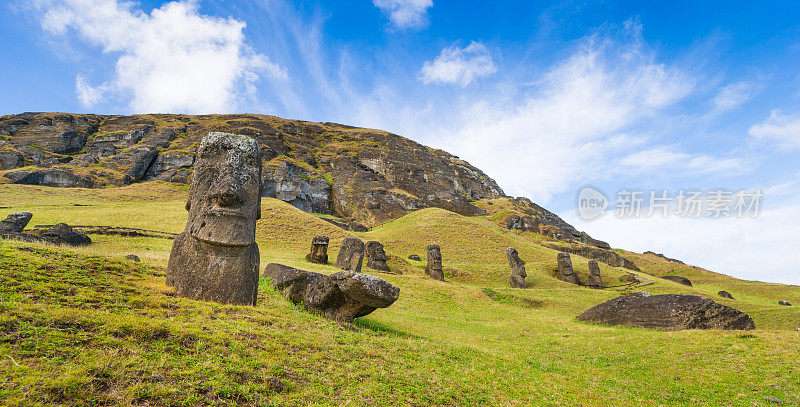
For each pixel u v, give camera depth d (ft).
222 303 32.22
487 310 76.74
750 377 28.19
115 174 271.08
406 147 453.17
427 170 403.75
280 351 23.32
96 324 20.63
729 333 39.52
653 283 143.54
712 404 24.79
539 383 28.37
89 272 32.09
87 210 149.48
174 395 16.35
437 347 33.71
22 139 322.96
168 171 295.69
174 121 426.92
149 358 18.70
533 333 54.54
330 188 325.42
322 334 28.73
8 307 19.84
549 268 157.58
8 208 146.00
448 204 332.80
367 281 33.58
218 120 442.91
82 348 18.13
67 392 14.89
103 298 25.49
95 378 16.12
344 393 20.15
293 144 400.67
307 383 20.43
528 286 128.26
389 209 296.10
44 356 16.76
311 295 38.24
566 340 48.62
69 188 216.54
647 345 40.01
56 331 18.85
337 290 36.17
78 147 339.98
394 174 365.40
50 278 27.32
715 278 194.70
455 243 187.01
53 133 335.67
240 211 34.78
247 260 34.73
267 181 271.49
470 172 460.96
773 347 33.42
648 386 29.14
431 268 126.52
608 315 60.18
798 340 34.45
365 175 346.54
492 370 29.63
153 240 104.22
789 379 26.78
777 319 71.61
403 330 42.98
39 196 184.24
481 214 334.03
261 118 494.18
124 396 15.55
